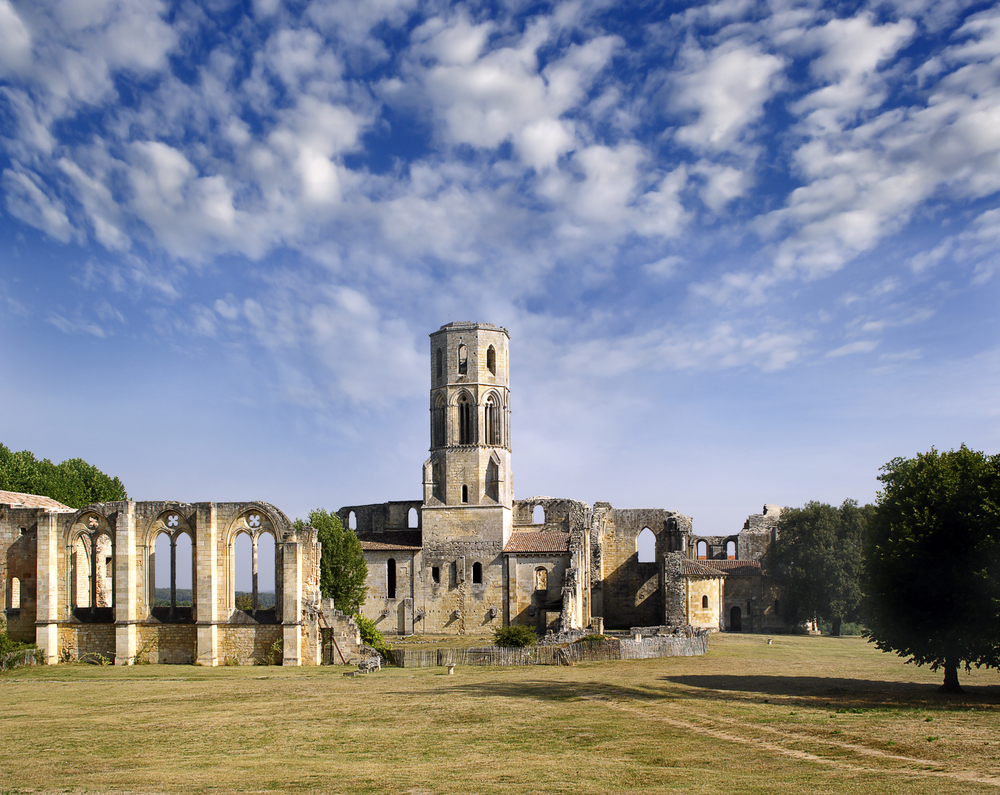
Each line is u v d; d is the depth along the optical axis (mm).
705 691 50906
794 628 112625
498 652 70375
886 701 46438
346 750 34656
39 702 49250
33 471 103625
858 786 27391
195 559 71938
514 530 116812
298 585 71438
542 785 28281
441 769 30938
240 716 43156
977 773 29109
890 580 50656
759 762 31422
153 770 31297
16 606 73438
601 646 72062
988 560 46812
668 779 28875
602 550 120375
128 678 61594
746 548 120875
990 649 48062
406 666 70562
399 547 111125
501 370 115750
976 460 51219
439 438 114812
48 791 28328
